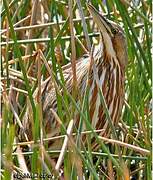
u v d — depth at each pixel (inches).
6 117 202.5
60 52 309.7
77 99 264.8
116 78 276.2
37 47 305.3
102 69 274.4
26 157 264.2
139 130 270.1
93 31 327.6
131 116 269.3
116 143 206.2
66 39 288.7
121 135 292.4
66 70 283.4
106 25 270.7
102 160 276.2
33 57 289.3
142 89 286.8
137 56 249.4
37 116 205.9
